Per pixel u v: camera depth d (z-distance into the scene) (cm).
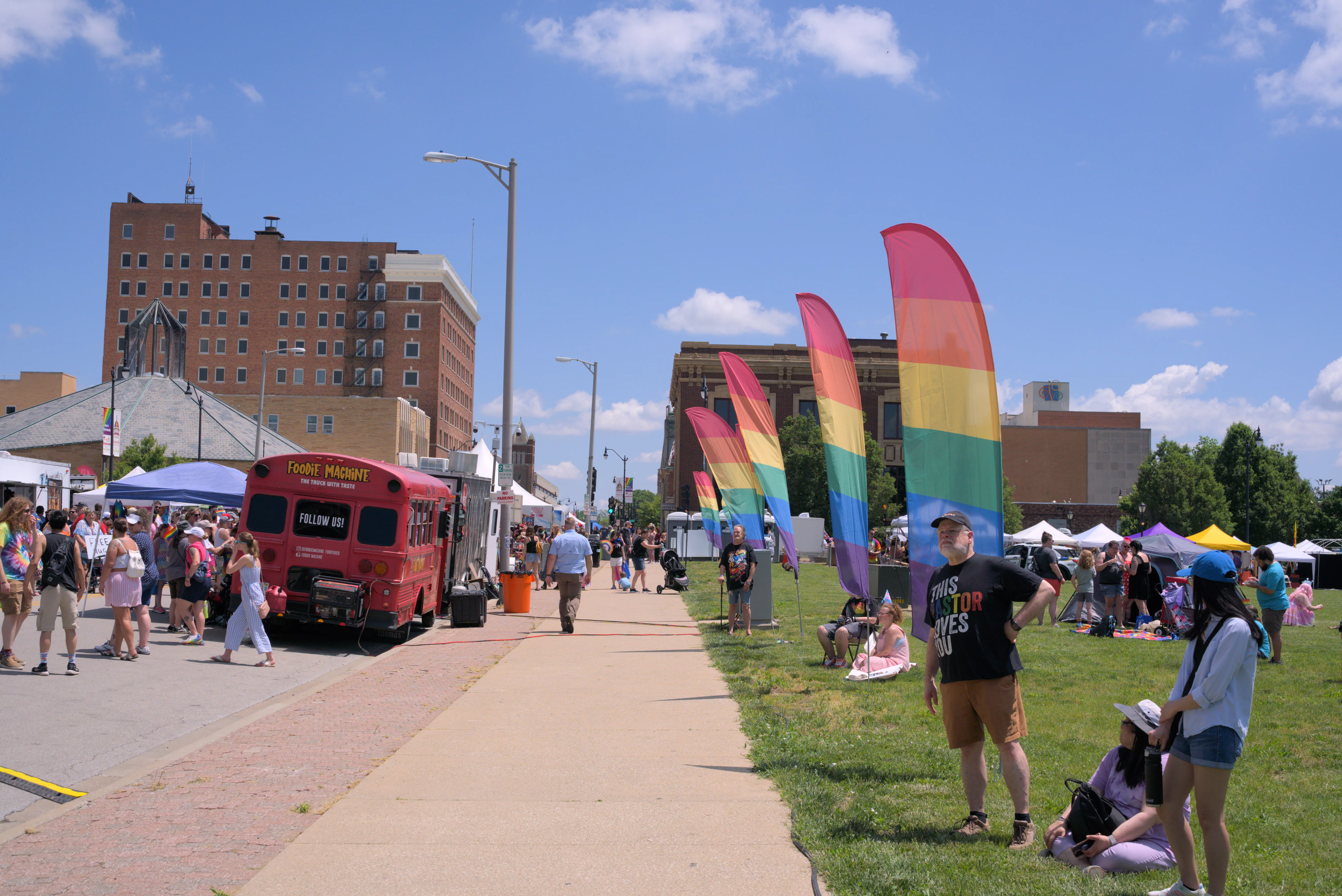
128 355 7275
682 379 8881
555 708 1045
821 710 1021
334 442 9844
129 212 12338
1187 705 479
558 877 521
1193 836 598
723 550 1823
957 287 856
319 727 941
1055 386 12988
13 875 520
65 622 1216
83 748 848
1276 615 1493
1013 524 9325
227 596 1786
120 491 2306
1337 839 597
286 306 12400
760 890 503
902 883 501
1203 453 8556
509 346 2619
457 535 2197
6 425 6481
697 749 841
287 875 522
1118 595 1944
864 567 1311
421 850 566
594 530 4725
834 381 1289
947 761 779
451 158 2595
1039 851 559
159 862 543
